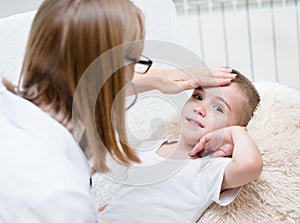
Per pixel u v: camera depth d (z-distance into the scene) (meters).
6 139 0.64
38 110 0.66
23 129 0.65
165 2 1.33
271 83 1.19
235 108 1.03
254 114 1.06
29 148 0.62
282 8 1.70
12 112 0.67
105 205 1.02
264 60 1.79
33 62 0.65
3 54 1.19
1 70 1.18
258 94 1.10
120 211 0.96
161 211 0.94
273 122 1.03
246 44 1.79
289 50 1.74
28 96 0.68
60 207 0.58
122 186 0.98
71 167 0.62
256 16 1.74
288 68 1.76
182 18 1.84
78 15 0.62
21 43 1.20
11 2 1.57
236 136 0.96
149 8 1.30
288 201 0.91
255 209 0.92
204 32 1.83
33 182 0.59
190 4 1.80
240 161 0.90
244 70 1.83
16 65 1.18
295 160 0.96
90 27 0.62
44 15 0.64
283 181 0.93
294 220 0.90
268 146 0.98
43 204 0.57
